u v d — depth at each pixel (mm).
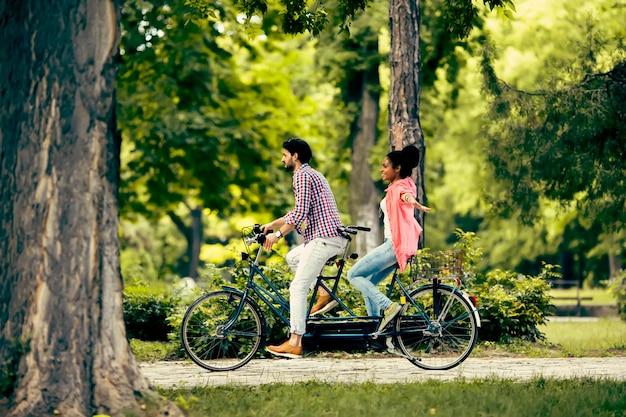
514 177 15570
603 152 14852
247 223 35188
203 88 25141
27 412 7086
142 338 15352
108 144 7469
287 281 12680
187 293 15617
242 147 26453
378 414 7641
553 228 40094
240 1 13656
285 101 28547
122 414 7164
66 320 7234
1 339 7285
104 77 7438
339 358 11938
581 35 16391
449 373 10383
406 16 14250
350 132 26109
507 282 14203
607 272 50906
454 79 24594
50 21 7359
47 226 7281
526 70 27688
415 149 10352
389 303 10250
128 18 23828
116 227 7504
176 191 27828
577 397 8312
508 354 12812
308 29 13578
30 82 7355
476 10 13602
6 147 7406
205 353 10945
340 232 10062
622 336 16219
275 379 9648
